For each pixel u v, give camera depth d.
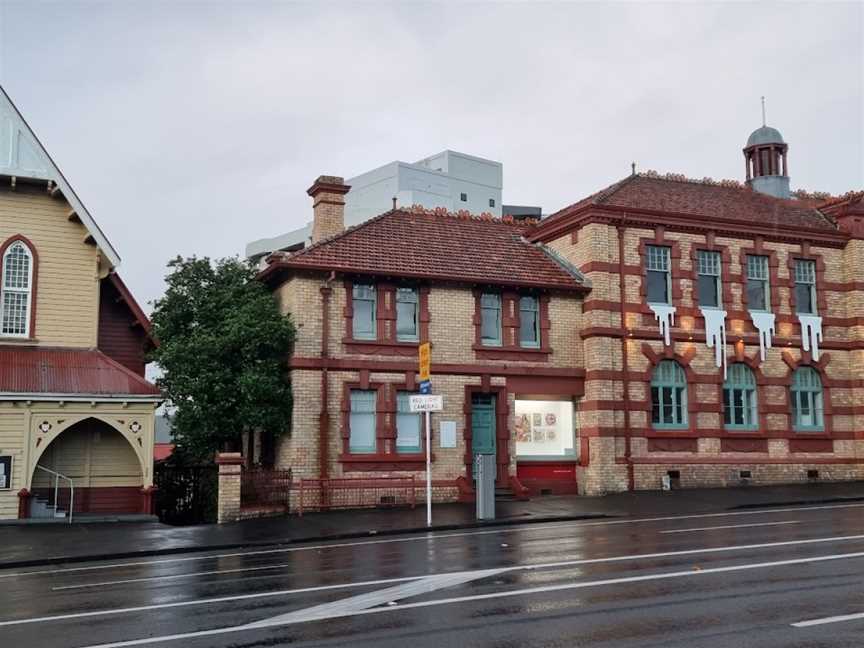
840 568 12.56
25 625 9.84
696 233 29.33
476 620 9.57
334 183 28.66
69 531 19.62
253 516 22.06
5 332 23.05
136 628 9.55
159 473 28.95
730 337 29.28
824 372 30.64
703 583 11.49
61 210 23.89
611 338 27.56
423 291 26.11
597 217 27.89
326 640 8.80
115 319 25.56
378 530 19.20
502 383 26.61
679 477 27.80
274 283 26.34
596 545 15.70
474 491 25.41
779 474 29.28
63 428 21.75
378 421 25.12
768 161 34.88
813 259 31.12
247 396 23.41
